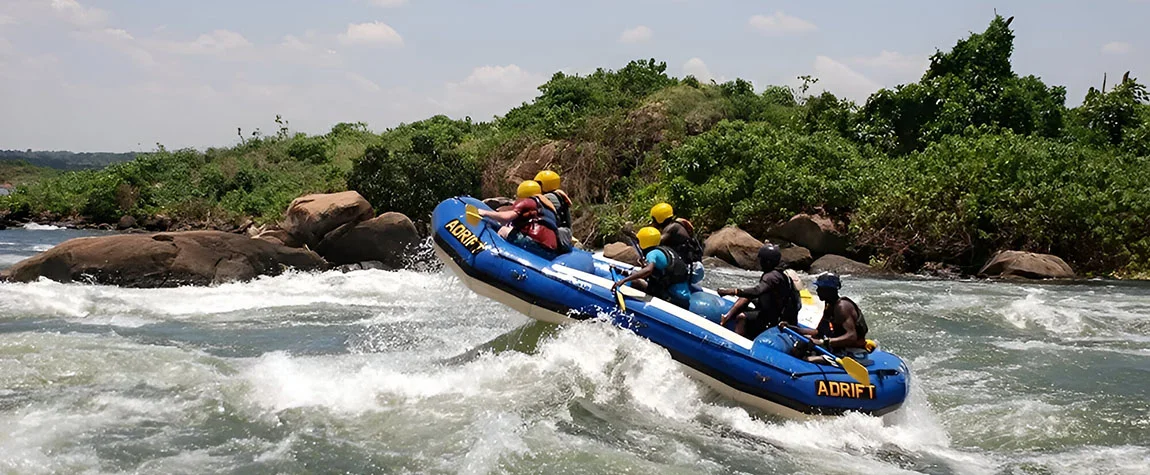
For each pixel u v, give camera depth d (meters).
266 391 7.73
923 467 6.70
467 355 9.18
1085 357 10.38
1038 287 17.47
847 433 7.32
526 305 8.63
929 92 28.20
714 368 7.63
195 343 9.83
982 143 22.66
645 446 6.79
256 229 26.22
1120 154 25.75
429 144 28.25
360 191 26.27
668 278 8.27
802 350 7.58
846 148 26.03
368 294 13.55
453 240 9.06
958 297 15.18
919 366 9.86
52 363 8.31
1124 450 7.16
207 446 6.48
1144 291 16.89
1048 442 7.36
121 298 12.27
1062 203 20.33
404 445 6.59
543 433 6.86
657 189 26.83
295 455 6.36
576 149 30.11
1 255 19.97
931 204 21.52
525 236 8.99
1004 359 10.23
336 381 8.06
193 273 13.55
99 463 6.06
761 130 27.23
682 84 34.88
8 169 70.94
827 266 20.77
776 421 7.53
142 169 36.97
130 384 7.83
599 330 8.16
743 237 21.34
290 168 38.28
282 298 12.98
